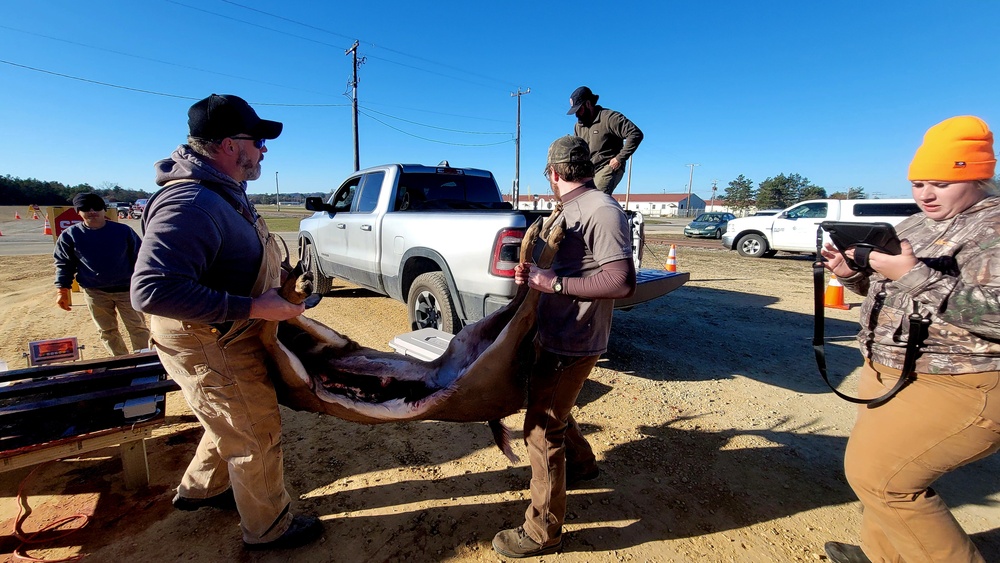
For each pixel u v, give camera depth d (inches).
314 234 268.8
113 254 145.1
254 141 72.7
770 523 92.9
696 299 294.2
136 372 100.4
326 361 93.0
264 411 76.4
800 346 199.9
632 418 134.3
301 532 83.9
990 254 53.9
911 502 63.8
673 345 199.5
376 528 89.1
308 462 110.6
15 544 83.4
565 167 74.2
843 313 259.3
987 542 88.0
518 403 86.5
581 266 74.4
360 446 117.7
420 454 114.4
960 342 57.0
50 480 101.7
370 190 218.5
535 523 80.9
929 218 64.5
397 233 187.2
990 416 56.1
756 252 555.2
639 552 84.7
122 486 99.7
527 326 78.9
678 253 606.5
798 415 137.3
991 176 56.5
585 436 124.2
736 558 83.8
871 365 69.3
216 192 67.1
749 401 145.9
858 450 67.8
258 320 72.6
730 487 103.9
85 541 84.0
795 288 335.9
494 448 117.6
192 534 86.2
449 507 95.4
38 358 116.0
